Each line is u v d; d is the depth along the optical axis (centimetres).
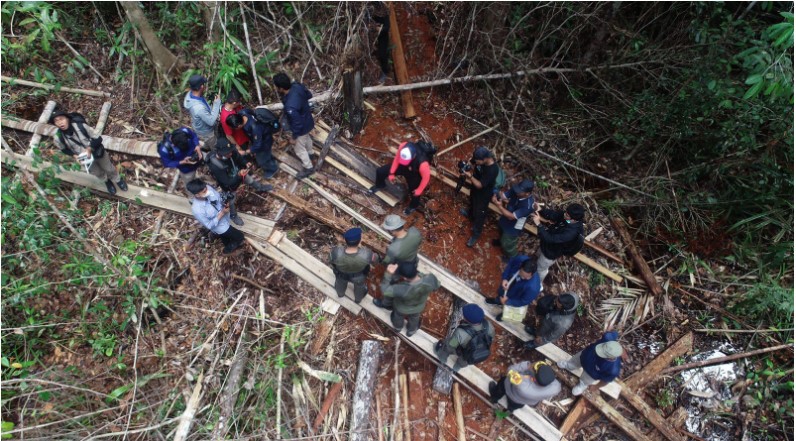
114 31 703
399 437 504
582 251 673
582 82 814
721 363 605
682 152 758
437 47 779
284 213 615
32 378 450
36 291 502
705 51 699
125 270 523
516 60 780
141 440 458
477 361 441
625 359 601
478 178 546
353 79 612
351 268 475
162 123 662
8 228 530
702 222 701
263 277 571
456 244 638
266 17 716
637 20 779
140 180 612
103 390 486
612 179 762
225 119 538
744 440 561
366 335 557
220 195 518
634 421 557
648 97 721
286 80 535
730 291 665
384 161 682
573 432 543
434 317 591
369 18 693
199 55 700
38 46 673
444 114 752
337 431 495
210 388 497
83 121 507
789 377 591
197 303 550
